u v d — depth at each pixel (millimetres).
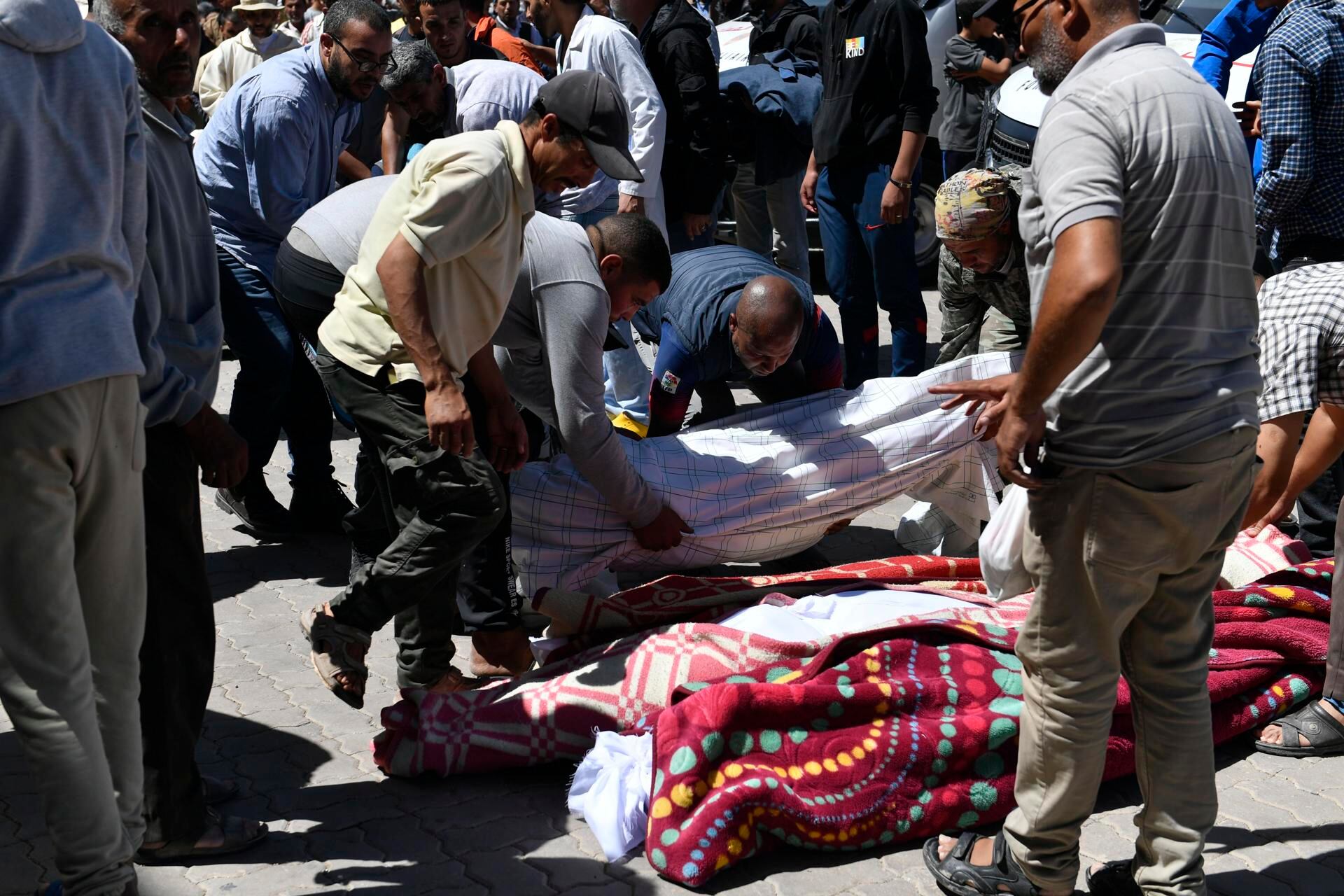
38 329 2139
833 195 5789
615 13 5781
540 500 3752
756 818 2791
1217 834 2938
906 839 2896
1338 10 4383
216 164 4449
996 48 5770
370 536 3545
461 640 3943
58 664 2221
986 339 4348
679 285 4184
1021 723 2510
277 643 3889
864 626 3381
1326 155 4441
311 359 4215
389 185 3461
